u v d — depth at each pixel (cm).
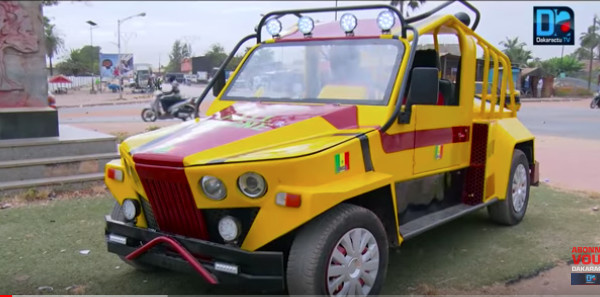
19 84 782
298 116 392
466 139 512
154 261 371
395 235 390
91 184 752
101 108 1897
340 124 393
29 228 567
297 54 460
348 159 358
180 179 338
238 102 461
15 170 713
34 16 787
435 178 475
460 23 489
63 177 743
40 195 690
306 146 345
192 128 395
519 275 438
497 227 583
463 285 417
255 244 334
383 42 430
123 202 399
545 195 712
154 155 349
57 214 622
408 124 416
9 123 765
